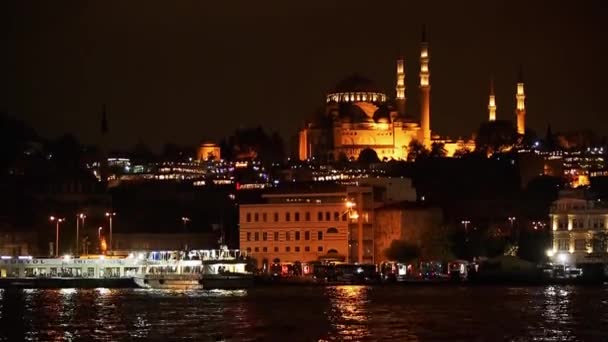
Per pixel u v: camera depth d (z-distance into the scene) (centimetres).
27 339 19750
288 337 19875
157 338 19762
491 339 19562
